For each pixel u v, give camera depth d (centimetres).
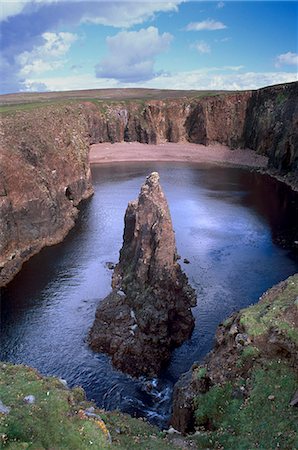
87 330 4944
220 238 7706
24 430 2072
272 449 2197
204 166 14300
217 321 4994
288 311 2908
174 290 4531
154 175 4747
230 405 2622
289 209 9381
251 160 14525
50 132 9906
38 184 7594
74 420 2234
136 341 4244
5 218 6619
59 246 7394
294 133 12038
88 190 10719
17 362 4447
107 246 7356
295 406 2397
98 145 15900
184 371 4209
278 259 6812
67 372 4275
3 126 8262
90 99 17262
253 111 15538
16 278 6266
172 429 2908
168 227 4472
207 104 16350
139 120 16475
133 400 3906
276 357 2720
